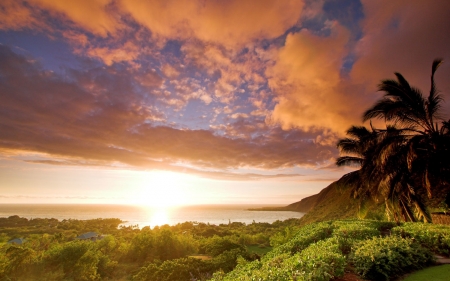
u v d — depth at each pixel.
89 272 31.45
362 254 6.27
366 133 23.84
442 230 8.33
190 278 22.06
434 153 15.35
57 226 137.75
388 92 16.67
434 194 17.39
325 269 5.51
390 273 5.68
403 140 16.55
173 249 45.38
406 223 12.02
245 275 7.02
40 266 30.92
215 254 37.31
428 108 15.97
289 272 5.78
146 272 24.25
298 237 11.82
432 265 6.27
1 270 28.69
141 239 46.28
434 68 15.62
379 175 18.91
